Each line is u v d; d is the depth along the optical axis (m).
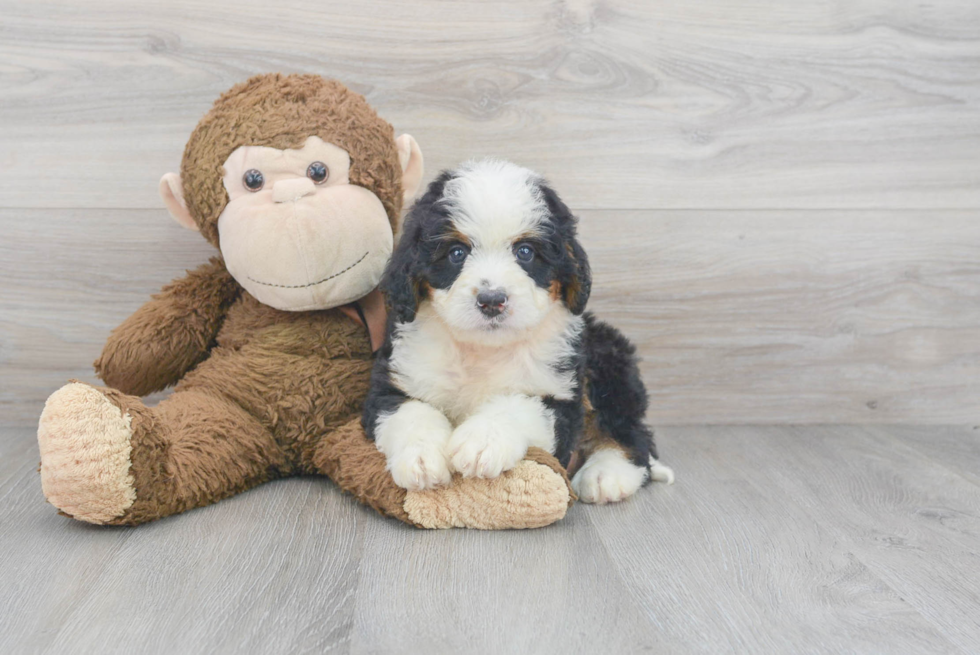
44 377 2.57
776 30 2.57
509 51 2.51
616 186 2.60
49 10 2.40
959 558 1.65
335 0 2.45
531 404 1.81
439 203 1.79
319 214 1.94
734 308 2.68
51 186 2.48
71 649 1.25
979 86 2.64
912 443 2.56
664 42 2.55
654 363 2.69
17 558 1.58
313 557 1.60
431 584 1.49
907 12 2.59
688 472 2.24
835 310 2.70
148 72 2.45
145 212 2.52
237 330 2.19
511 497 1.72
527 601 1.43
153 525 1.77
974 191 2.68
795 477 2.20
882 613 1.40
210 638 1.28
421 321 1.89
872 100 2.62
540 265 1.79
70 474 1.61
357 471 1.85
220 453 1.93
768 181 2.63
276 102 2.04
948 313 2.73
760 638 1.31
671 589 1.49
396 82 2.50
